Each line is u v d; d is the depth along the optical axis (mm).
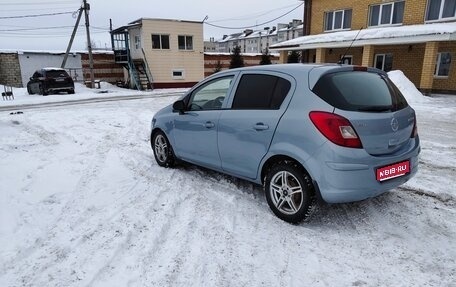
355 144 3158
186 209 3973
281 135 3521
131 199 4293
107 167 5617
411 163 3652
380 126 3295
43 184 4777
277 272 2820
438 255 3043
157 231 3469
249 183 4785
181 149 5066
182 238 3330
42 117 11172
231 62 30984
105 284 2662
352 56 19844
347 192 3207
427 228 3510
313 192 3414
